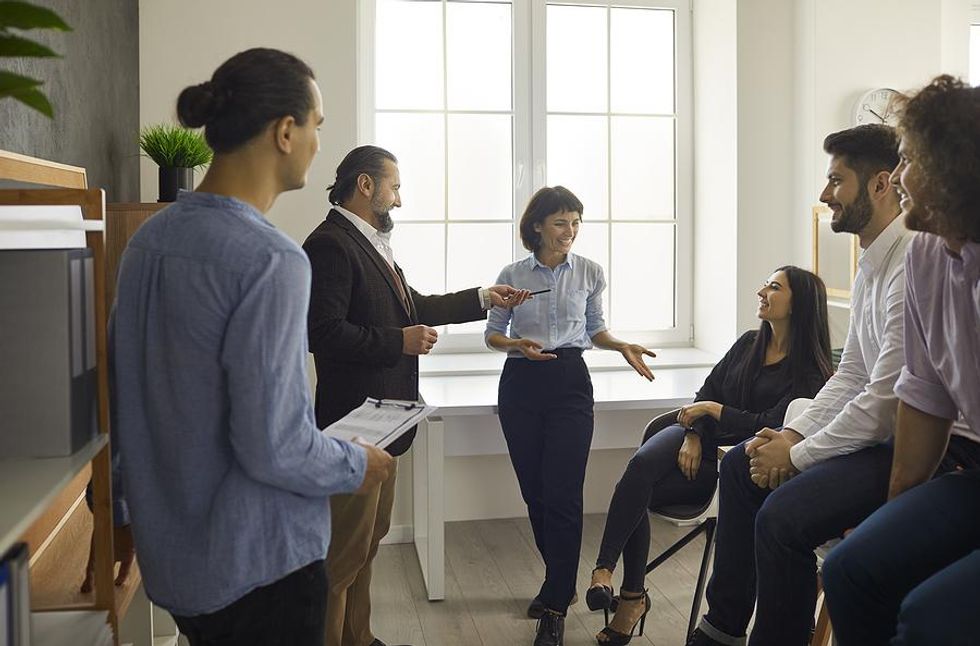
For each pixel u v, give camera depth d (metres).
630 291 4.69
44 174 2.26
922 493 1.91
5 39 1.14
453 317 3.07
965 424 2.13
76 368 1.52
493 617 3.29
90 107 2.97
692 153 4.70
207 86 1.49
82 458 1.49
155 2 3.76
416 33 4.39
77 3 2.82
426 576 3.54
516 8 4.44
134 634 2.36
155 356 1.44
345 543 2.54
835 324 3.97
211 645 1.50
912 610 1.64
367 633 2.86
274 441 1.38
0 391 1.48
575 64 4.56
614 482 4.43
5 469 1.43
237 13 3.82
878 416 2.20
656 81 4.65
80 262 1.54
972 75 4.54
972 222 1.69
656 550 3.96
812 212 3.95
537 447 3.26
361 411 1.96
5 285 1.47
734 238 4.31
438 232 4.47
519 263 3.33
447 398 3.64
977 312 1.77
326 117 3.89
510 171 4.52
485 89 4.47
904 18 4.21
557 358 3.22
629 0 4.56
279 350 1.38
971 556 1.70
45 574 1.96
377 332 2.55
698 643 2.53
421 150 4.43
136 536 1.48
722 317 4.45
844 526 2.16
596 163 4.61
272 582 1.46
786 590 2.17
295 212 3.89
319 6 3.87
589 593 2.97
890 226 2.33
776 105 4.29
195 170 3.64
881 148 2.35
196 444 1.42
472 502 4.34
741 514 2.46
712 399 3.21
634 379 4.12
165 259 1.43
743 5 4.22
